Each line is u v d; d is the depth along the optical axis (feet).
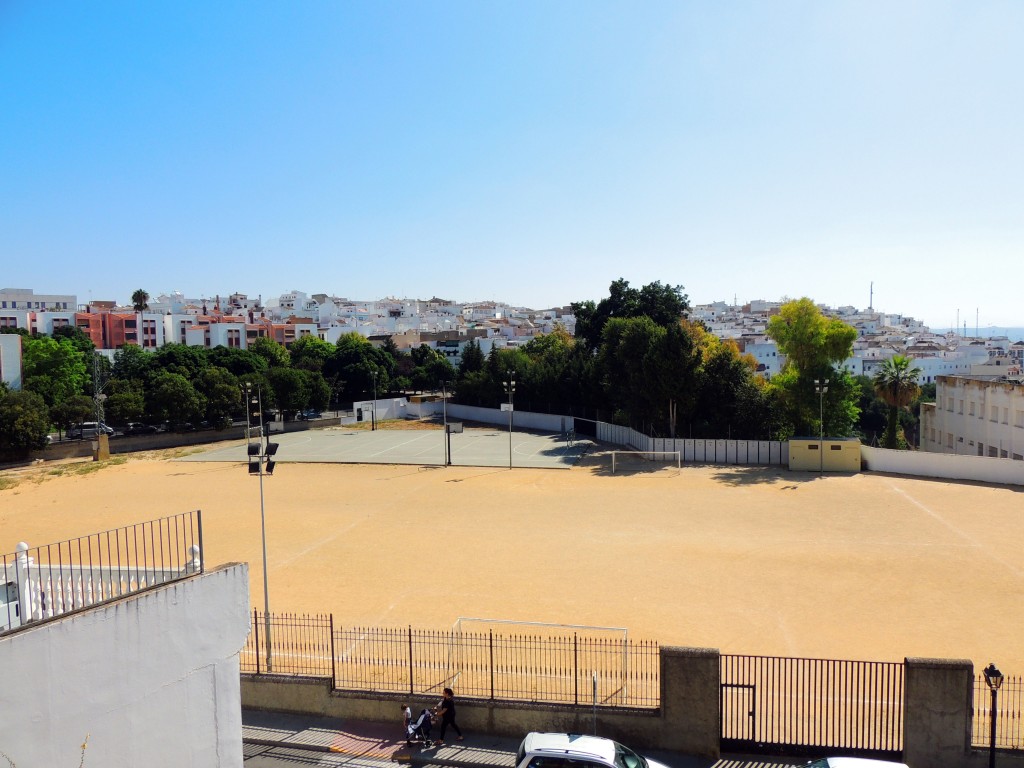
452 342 514.27
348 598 87.30
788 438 187.32
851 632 74.08
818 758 50.67
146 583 33.09
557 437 245.65
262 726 58.34
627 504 140.05
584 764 43.60
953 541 108.47
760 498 142.10
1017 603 82.17
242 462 204.54
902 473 164.76
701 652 51.93
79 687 27.14
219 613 32.65
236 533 122.21
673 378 194.49
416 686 61.87
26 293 572.92
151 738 29.84
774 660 67.31
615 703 57.31
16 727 25.25
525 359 313.32
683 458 190.70
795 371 195.62
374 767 51.83
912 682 49.11
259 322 552.00
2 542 119.34
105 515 140.46
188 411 239.50
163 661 30.19
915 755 49.19
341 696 59.57
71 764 26.96
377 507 142.72
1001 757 48.21
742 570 96.27
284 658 68.13
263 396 260.01
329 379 360.89
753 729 52.19
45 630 26.00
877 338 591.37
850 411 193.98
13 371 266.57
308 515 136.15
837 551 104.32
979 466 154.92
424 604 84.64
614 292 302.45
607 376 230.07
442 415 322.34
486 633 75.00
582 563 101.04
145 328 465.47
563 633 74.69
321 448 229.86
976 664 66.23
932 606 81.51
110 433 226.99
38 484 176.45
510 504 143.02
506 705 55.93
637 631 75.05
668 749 52.85
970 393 192.03
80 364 298.35
